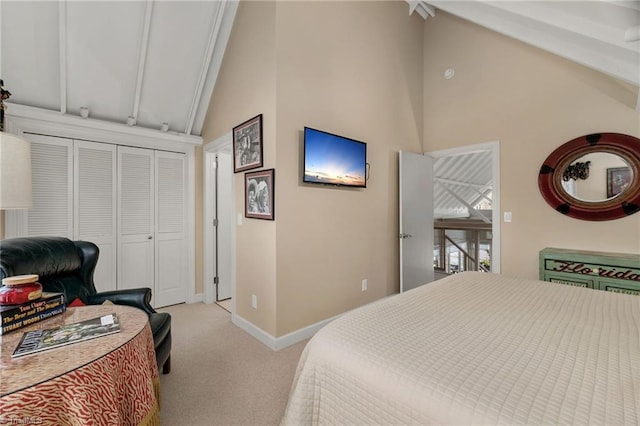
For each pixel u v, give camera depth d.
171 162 3.59
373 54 3.28
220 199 3.87
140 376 1.26
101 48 2.77
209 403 1.76
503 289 1.79
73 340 1.22
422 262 3.80
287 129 2.48
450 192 6.55
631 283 2.34
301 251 2.60
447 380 0.87
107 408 1.06
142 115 3.31
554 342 1.08
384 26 3.42
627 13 1.71
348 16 2.99
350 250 3.04
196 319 3.14
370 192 3.26
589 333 1.15
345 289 2.99
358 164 3.01
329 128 2.80
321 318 2.76
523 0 2.15
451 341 1.10
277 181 2.42
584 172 2.84
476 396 0.80
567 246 2.96
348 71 2.99
